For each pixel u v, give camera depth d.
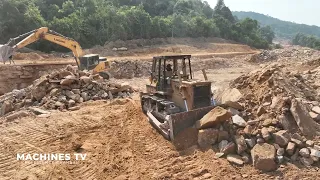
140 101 13.07
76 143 8.62
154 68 11.61
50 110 12.81
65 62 27.52
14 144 9.03
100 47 41.69
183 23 59.09
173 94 10.09
